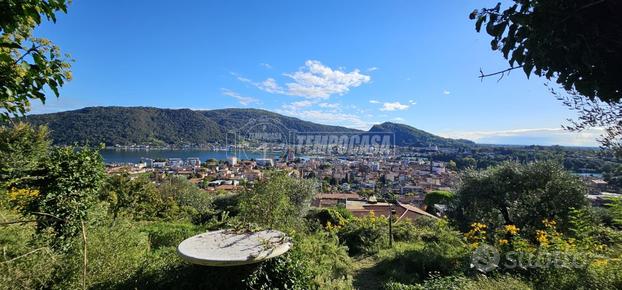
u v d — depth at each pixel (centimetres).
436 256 542
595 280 327
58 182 514
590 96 126
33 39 279
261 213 535
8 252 322
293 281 377
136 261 380
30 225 433
